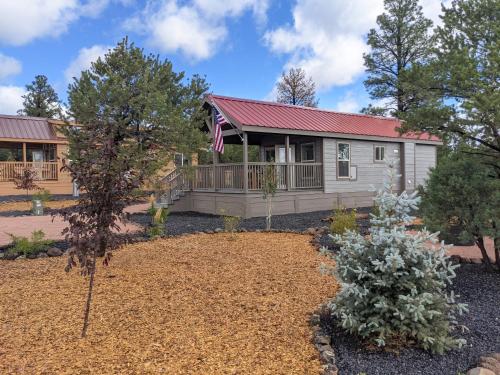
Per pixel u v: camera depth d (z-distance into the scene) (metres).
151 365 3.09
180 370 3.00
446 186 5.31
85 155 4.00
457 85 5.56
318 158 14.90
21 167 21.45
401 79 6.29
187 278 5.57
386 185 3.74
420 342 3.33
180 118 10.13
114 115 9.66
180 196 14.91
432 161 19.03
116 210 3.74
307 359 3.18
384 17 26.05
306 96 35.53
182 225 11.05
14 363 3.16
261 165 13.17
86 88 10.26
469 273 5.61
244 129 12.12
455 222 5.41
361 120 17.47
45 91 36.62
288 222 11.36
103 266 6.25
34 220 12.79
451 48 6.02
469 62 5.29
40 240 7.67
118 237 3.86
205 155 16.91
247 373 2.95
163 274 5.79
